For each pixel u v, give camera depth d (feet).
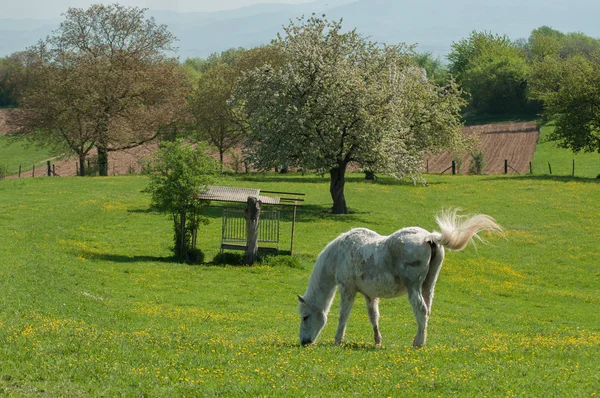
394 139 155.12
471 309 84.48
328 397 32.30
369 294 45.80
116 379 34.78
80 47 226.38
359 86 149.18
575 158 295.07
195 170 104.27
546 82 251.39
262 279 95.45
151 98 231.91
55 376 34.65
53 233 112.98
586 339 58.08
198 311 71.36
